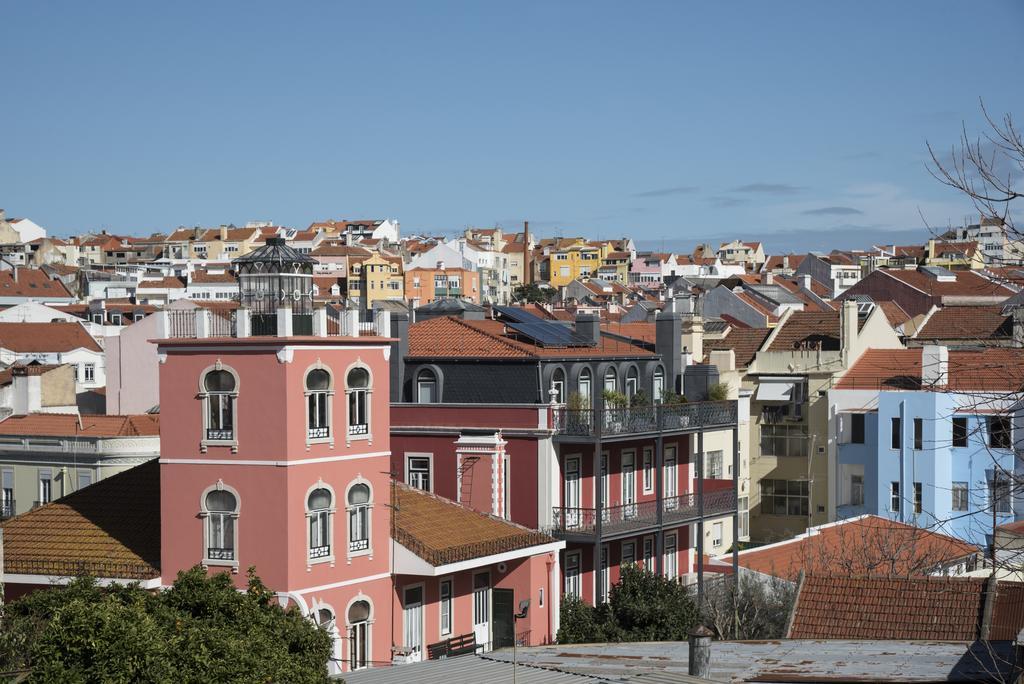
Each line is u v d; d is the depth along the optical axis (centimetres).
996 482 2458
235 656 3000
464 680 2984
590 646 3422
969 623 3491
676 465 6016
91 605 2902
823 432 7675
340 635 4181
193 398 4216
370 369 4375
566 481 5231
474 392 5328
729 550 6956
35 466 6188
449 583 4678
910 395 7238
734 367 7894
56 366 7331
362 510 4338
